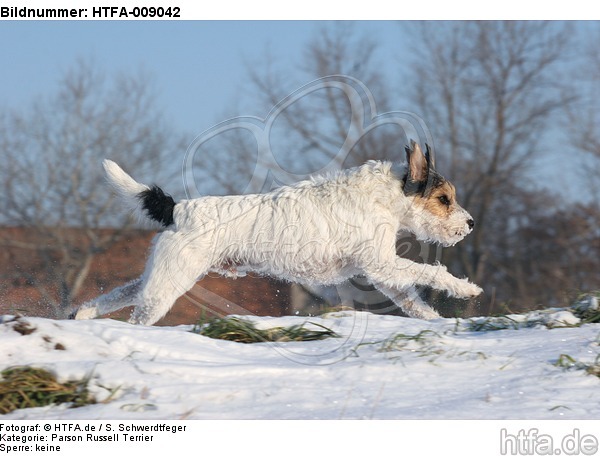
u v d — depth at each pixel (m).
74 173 21.42
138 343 5.61
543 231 27.47
